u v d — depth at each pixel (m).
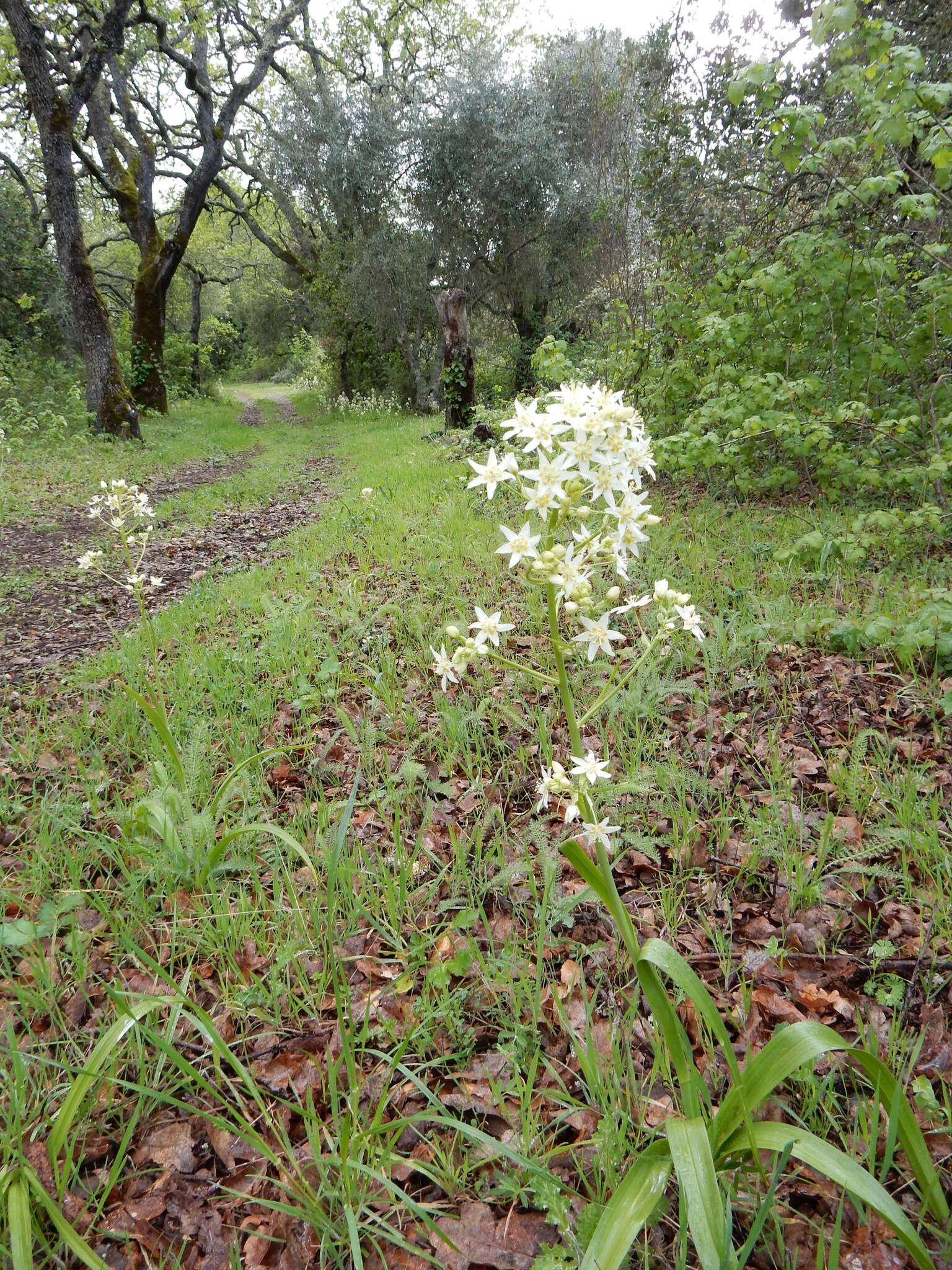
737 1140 1.39
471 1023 2.16
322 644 4.68
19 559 8.47
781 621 4.10
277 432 22.59
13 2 13.89
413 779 3.11
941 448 5.00
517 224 20.69
